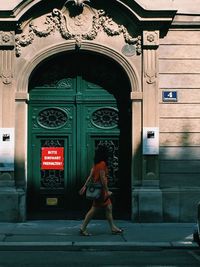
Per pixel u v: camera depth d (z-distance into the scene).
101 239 11.30
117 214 14.16
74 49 13.84
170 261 9.37
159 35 13.89
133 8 13.65
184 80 13.91
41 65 14.14
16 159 13.70
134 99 13.79
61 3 13.78
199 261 9.38
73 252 10.33
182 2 13.93
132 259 9.55
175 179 13.80
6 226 13.02
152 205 13.61
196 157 13.85
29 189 14.09
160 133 13.83
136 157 13.78
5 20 13.52
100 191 11.68
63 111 14.23
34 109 14.20
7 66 13.73
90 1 13.80
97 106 14.25
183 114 13.88
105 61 14.27
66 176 14.16
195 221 13.70
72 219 14.12
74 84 14.27
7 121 13.65
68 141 14.20
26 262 9.20
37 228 12.77
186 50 13.95
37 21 13.87
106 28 13.84
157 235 11.85
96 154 11.78
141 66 13.85
